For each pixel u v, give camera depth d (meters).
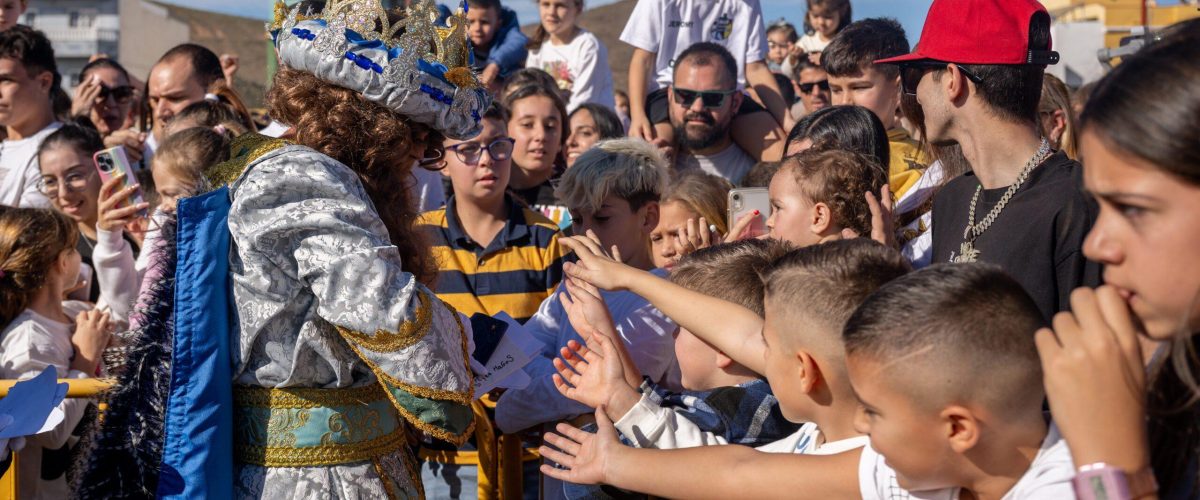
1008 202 2.38
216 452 2.10
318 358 2.16
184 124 4.48
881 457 1.72
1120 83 1.29
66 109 6.89
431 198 4.82
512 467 3.45
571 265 2.42
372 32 2.21
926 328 1.47
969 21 2.42
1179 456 1.41
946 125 2.51
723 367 2.30
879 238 2.73
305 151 2.15
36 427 2.31
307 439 2.16
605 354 2.25
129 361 2.18
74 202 4.77
